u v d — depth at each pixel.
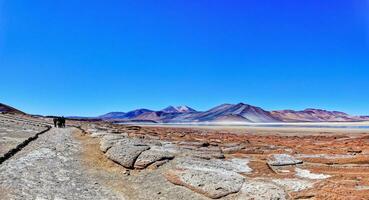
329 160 26.45
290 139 54.44
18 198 18.58
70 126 70.88
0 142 33.06
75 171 25.27
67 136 44.03
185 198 19.55
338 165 25.38
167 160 25.34
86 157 29.22
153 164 24.61
